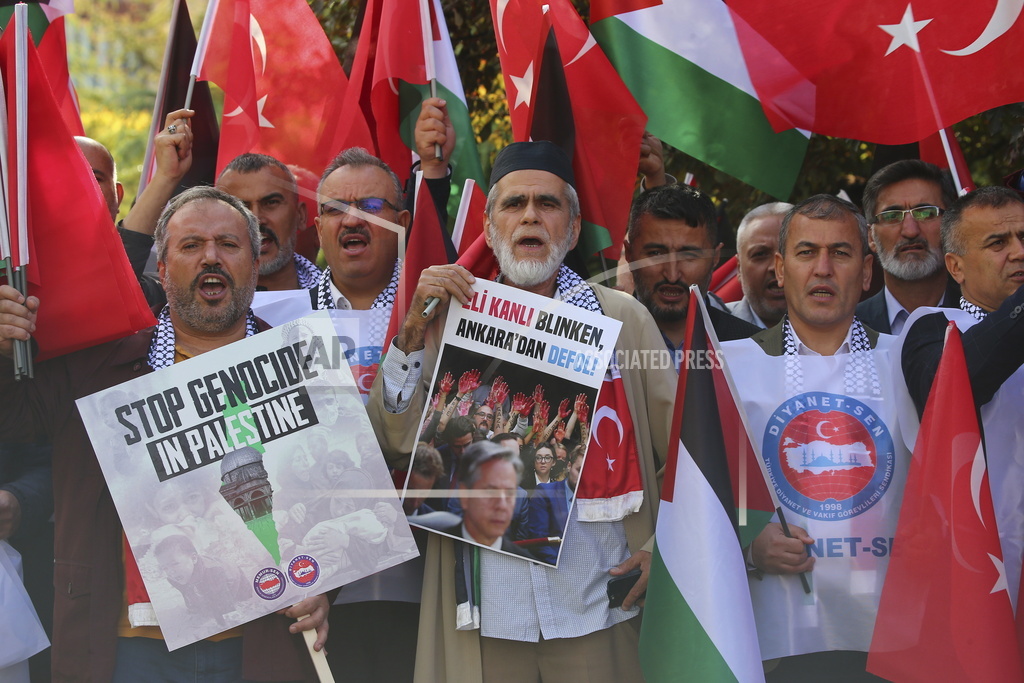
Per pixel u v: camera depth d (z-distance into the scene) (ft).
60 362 9.93
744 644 9.43
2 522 10.10
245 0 12.48
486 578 9.72
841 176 15.76
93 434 9.59
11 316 9.51
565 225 10.02
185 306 9.82
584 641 9.71
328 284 10.66
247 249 9.95
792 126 12.08
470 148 12.34
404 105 12.62
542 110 10.71
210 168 12.59
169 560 9.51
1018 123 14.02
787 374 10.14
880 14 11.89
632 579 9.88
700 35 12.09
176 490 9.59
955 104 11.79
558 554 9.66
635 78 12.14
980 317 10.60
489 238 10.15
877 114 11.97
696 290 9.98
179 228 9.82
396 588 10.33
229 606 9.53
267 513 9.64
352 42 14.10
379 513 9.68
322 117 12.62
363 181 10.64
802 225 10.21
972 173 15.48
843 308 10.16
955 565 9.58
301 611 9.57
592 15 12.36
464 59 15.90
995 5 11.68
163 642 9.62
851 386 10.12
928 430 9.85
